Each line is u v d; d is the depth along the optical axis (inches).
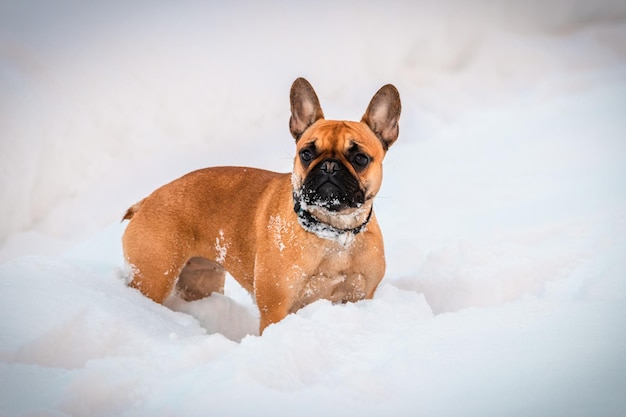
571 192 303.0
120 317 167.6
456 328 145.4
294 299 187.0
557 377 118.6
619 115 428.5
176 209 207.9
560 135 407.5
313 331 146.9
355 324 152.9
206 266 220.4
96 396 124.3
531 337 135.6
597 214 261.4
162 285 206.4
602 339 131.3
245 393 120.0
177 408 118.0
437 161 396.2
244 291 257.6
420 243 272.5
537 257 221.1
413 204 326.0
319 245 181.3
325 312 156.9
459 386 120.3
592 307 148.8
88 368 136.3
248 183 207.0
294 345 135.6
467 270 218.1
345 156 180.2
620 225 241.0
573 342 131.3
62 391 124.2
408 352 135.9
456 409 113.3
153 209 209.2
